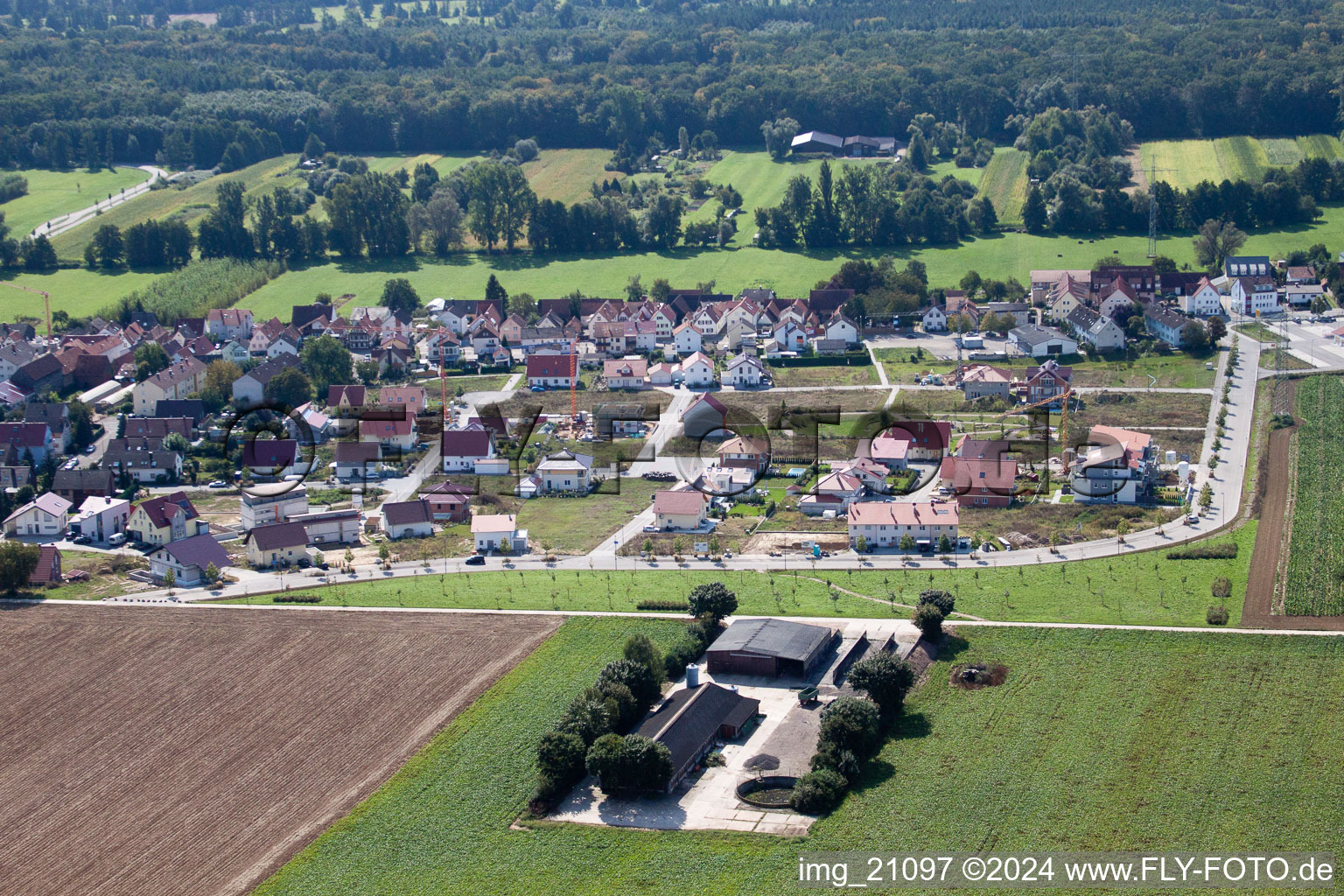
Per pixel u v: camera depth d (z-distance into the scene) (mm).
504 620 148750
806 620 147000
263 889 102062
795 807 111438
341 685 133375
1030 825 107875
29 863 105812
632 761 113062
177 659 140125
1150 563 163000
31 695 133125
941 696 129250
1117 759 116562
